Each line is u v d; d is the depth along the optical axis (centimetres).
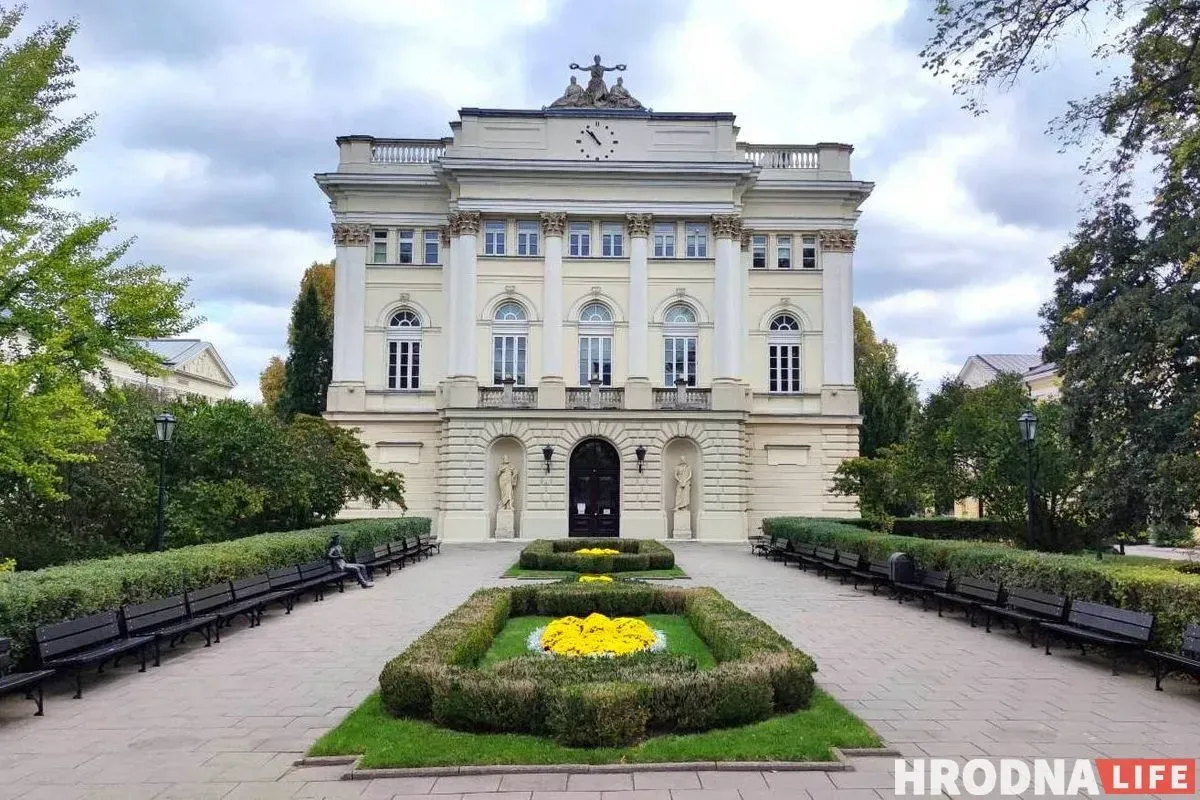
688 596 1645
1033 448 2594
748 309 4503
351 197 4450
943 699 1081
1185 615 1177
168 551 1708
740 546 3931
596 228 4391
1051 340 2819
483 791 748
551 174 4316
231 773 805
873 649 1423
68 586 1185
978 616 1781
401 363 4438
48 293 1891
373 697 1041
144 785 775
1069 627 1362
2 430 1547
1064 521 2658
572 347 4341
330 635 1556
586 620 1309
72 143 2023
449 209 4409
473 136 4353
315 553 2195
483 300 4328
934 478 2877
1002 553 1720
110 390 2106
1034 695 1104
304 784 773
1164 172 2511
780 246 4572
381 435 4356
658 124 4400
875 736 882
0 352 1880
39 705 1023
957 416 2831
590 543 3173
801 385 4478
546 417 4147
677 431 4175
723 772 795
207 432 2491
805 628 1638
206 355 7394
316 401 5188
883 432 5266
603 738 841
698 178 4319
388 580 2438
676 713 896
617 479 4266
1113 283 2645
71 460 1719
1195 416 2298
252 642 1491
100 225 1861
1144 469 2470
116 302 1916
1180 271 2530
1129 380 2550
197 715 1016
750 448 4444
